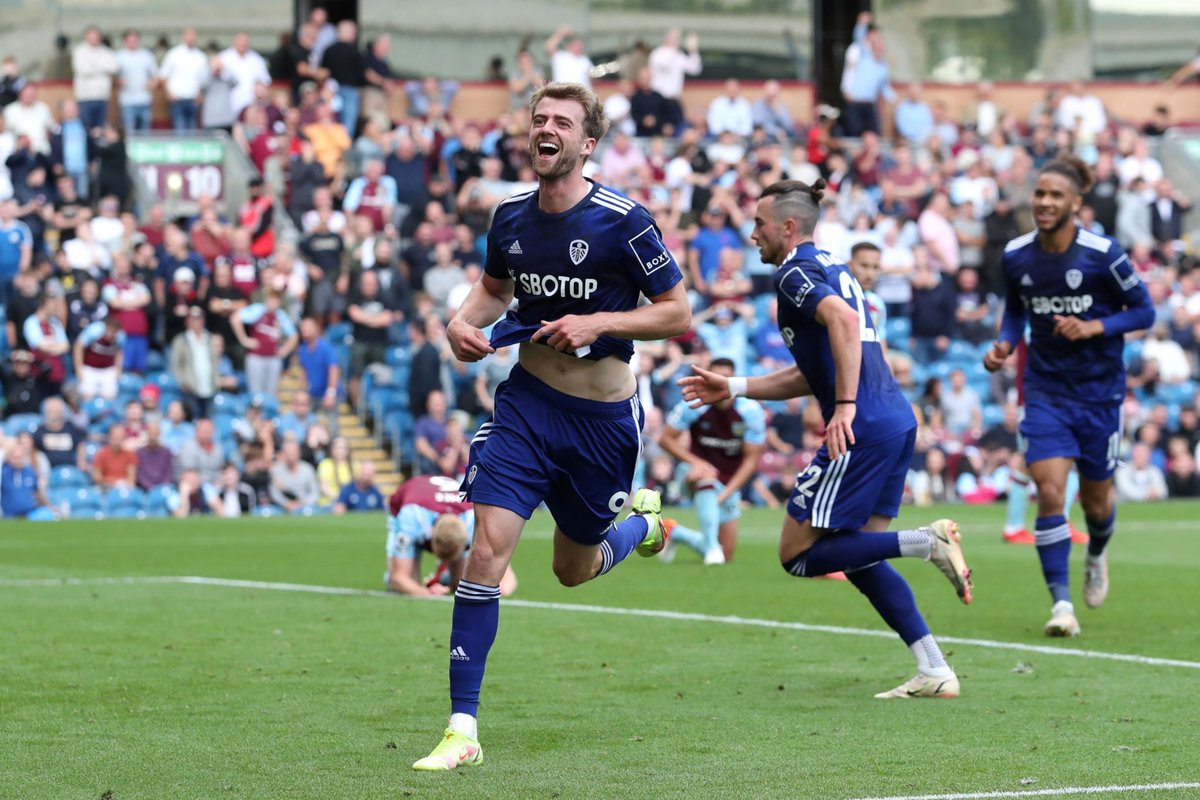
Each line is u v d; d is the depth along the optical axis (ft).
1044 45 217.77
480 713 43.50
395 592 72.95
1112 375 60.44
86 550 97.60
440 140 172.65
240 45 174.81
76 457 131.85
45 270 142.82
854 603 70.38
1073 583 78.74
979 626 62.44
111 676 49.47
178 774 35.70
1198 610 67.62
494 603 37.91
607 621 63.46
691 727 41.34
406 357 151.33
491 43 198.70
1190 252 187.42
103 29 190.60
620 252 37.83
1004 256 61.21
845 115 196.34
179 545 101.55
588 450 38.78
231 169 167.43
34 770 36.19
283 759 37.35
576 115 37.27
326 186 166.20
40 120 163.63
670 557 91.66
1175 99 220.23
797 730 40.91
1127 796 33.14
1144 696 46.06
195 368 139.13
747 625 62.39
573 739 39.81
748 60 208.03
